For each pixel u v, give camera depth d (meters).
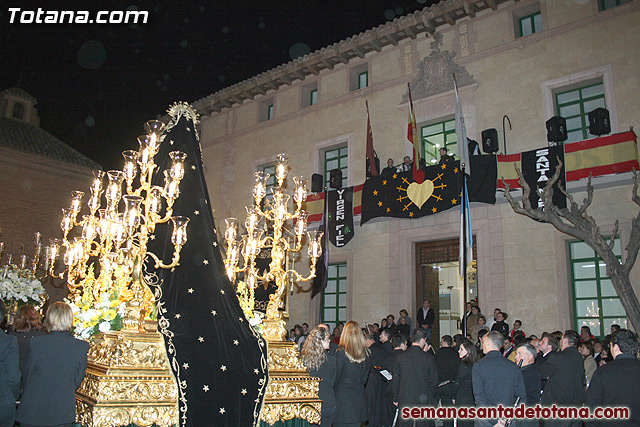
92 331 5.51
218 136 21.70
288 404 5.30
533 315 12.61
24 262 7.96
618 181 11.66
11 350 4.22
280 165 6.61
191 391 4.70
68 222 6.29
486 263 13.57
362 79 18.25
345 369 6.19
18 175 24.14
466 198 12.27
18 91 29.16
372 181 15.12
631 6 12.76
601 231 12.07
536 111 13.73
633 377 4.30
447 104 15.27
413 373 7.00
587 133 13.20
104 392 4.36
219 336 5.13
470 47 15.19
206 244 5.67
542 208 12.19
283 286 6.43
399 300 15.00
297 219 6.56
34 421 4.12
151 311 5.11
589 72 13.09
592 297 12.25
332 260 16.75
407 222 15.30
